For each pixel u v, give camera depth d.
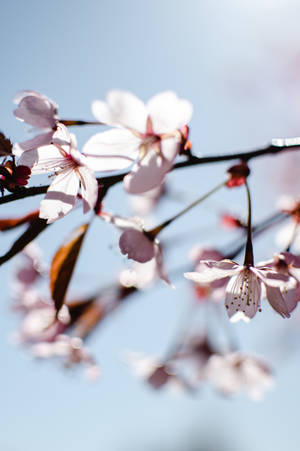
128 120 0.39
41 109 0.39
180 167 0.40
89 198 0.39
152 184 0.39
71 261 0.40
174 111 0.39
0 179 0.38
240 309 0.40
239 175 0.41
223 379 0.52
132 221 0.41
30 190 0.39
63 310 0.48
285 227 0.46
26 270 0.52
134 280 0.47
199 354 0.52
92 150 0.39
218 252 0.46
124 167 0.39
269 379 0.51
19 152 0.39
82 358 0.49
